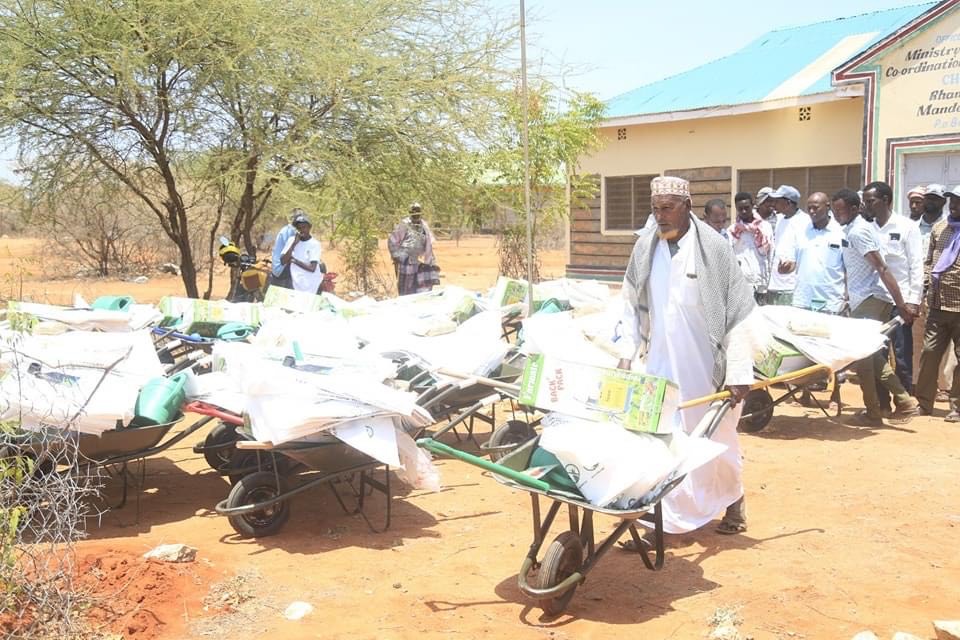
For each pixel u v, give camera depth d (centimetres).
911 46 1325
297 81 1479
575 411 484
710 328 541
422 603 493
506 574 535
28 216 1573
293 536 602
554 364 492
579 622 468
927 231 1016
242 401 626
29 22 1347
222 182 1469
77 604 457
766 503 660
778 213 1123
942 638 433
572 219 2206
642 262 555
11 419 531
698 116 1892
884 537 586
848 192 904
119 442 592
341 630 461
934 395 930
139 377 612
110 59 1336
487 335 775
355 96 1521
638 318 564
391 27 1580
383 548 580
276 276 1232
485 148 1659
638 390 473
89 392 572
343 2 1536
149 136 1473
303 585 519
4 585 438
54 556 475
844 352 802
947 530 597
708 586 512
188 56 1398
